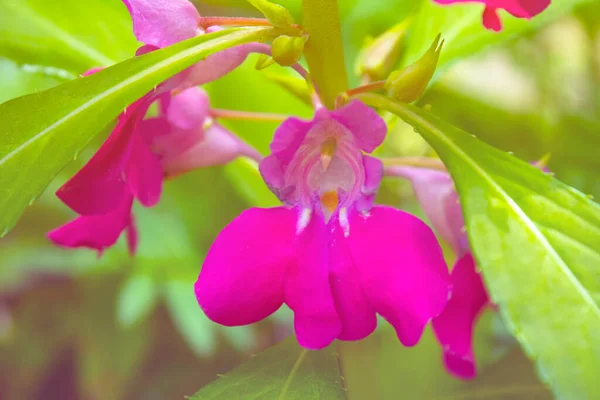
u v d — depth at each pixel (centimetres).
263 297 27
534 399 36
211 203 56
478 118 44
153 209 56
